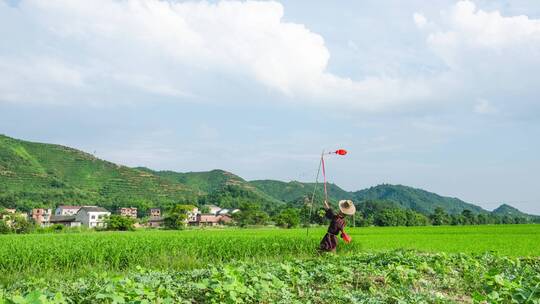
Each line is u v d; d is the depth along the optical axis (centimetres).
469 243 3456
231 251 2361
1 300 840
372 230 6738
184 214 12862
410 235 4925
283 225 12269
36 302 785
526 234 4988
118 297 924
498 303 1098
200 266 1950
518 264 1711
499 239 4000
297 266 1606
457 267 1739
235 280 1056
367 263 1761
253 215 14075
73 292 1159
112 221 12012
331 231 2247
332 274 1420
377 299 1166
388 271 1434
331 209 2295
